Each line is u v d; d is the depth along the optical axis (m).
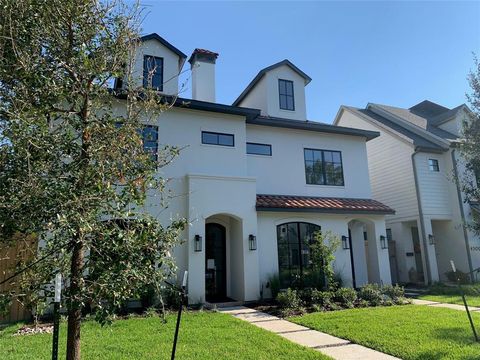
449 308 11.02
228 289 13.74
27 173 3.50
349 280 14.88
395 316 9.66
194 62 16.33
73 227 3.50
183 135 13.24
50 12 4.19
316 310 10.99
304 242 14.65
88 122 4.23
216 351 6.54
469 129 10.55
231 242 14.09
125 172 4.23
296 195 15.66
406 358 6.26
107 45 4.55
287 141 16.05
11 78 3.98
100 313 3.69
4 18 4.02
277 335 7.82
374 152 21.36
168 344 6.92
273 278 13.30
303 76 17.88
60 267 3.89
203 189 12.72
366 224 16.64
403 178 19.25
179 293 4.72
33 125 3.65
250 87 18.47
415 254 19.27
